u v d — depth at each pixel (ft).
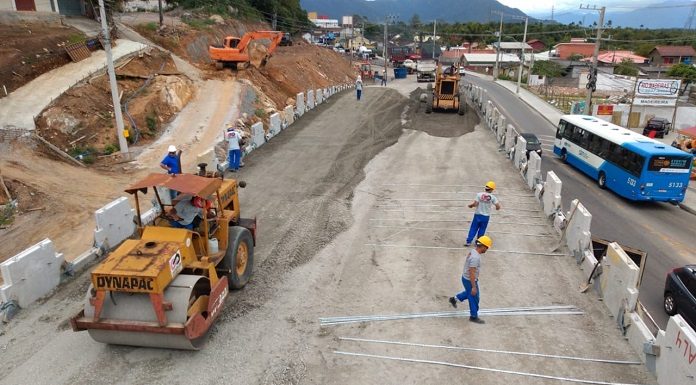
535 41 382.42
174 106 84.64
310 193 53.57
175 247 25.64
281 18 259.60
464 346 27.86
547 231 44.47
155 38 123.65
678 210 65.00
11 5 106.42
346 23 484.74
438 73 107.65
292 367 25.81
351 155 69.72
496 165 66.69
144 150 70.18
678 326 23.73
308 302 32.17
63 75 80.38
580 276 36.40
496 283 35.12
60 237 46.29
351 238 42.47
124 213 40.52
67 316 30.12
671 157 61.98
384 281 35.19
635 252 37.93
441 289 34.22
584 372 25.80
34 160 60.80
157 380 24.64
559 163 87.81
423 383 24.82
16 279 30.40
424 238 42.65
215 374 25.14
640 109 143.23
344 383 24.76
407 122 95.04
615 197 69.36
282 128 85.76
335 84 175.01
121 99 79.97
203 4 191.11
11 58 77.97
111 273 23.75
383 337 28.63
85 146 68.08
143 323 24.39
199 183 28.55
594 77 122.31
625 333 28.86
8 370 25.23
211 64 118.73
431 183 58.13
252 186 55.72
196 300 25.86
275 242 40.98
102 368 25.45
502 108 159.02
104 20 62.64
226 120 82.84
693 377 22.04
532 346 27.94
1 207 50.57
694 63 288.92
